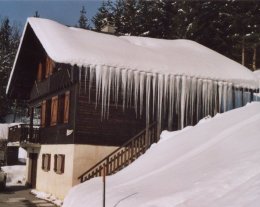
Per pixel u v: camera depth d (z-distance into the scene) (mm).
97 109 15445
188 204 6402
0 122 51375
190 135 11875
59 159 16000
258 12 31109
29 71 22281
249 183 6234
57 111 17484
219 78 17500
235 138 9344
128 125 15883
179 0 33000
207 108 17297
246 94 19141
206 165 8375
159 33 35594
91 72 15109
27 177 21500
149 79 16109
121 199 8023
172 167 9602
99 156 15195
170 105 16578
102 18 39969
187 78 16828
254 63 30359
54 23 18422
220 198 6129
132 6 36875
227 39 31922
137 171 11078
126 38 21438
